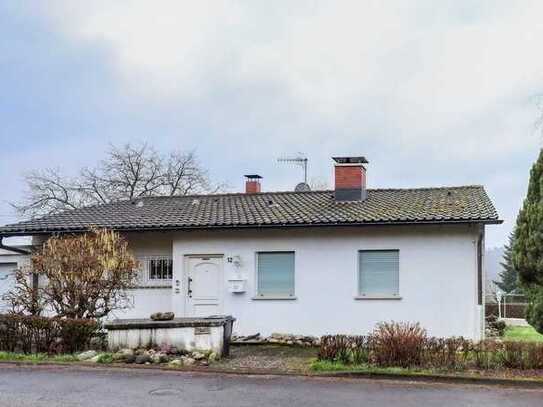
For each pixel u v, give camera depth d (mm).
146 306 20062
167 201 23766
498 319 28297
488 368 12648
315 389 11141
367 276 18688
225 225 19016
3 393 10602
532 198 14578
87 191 41875
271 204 21609
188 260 19812
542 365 12586
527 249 14219
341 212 19328
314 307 18781
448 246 18094
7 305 21078
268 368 13211
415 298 18156
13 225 21219
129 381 11711
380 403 10094
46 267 15805
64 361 13648
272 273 19344
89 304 15953
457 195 20984
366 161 21562
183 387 11227
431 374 12172
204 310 19531
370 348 13148
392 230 18484
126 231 19844
